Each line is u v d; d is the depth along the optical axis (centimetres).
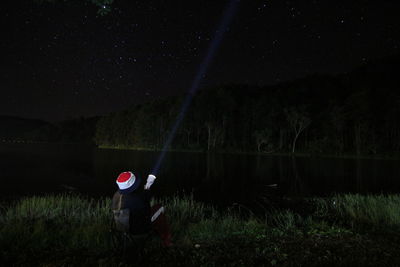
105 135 12875
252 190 2080
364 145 6912
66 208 1166
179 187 2227
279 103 9156
